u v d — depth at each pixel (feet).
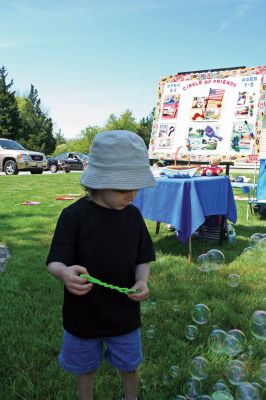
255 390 5.97
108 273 5.04
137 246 5.39
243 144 17.38
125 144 4.93
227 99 17.97
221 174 16.49
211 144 17.92
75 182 43.45
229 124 17.76
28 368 6.74
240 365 6.79
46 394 6.15
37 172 59.26
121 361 5.26
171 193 12.81
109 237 5.08
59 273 4.75
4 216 21.04
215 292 10.27
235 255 14.02
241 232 18.30
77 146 205.98
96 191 5.08
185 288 10.47
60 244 4.96
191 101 18.65
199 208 12.68
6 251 14.15
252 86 17.61
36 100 215.10
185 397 6.01
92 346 5.13
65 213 5.13
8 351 7.17
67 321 5.14
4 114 153.48
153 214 13.21
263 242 13.41
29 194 31.78
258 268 12.50
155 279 11.21
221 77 18.28
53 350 7.32
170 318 8.67
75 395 6.02
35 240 15.67
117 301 5.11
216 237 16.06
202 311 8.26
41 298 9.66
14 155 55.06
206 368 6.66
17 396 6.06
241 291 10.44
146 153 5.16
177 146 18.56
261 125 17.22
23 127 163.22
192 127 18.42
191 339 7.77
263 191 21.81
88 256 5.01
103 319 5.04
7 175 52.85
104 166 4.91
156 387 6.36
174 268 12.28
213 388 6.22
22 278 10.96
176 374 6.57
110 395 6.04
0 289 10.15
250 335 7.98
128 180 4.86
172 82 19.30
